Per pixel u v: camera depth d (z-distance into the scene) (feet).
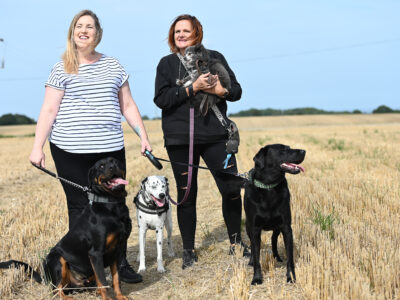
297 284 14.19
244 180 16.30
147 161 55.88
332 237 18.22
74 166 14.88
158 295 14.46
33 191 37.86
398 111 373.61
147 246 20.79
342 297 12.28
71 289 14.52
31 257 18.19
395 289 13.01
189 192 17.24
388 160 44.98
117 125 15.02
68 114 14.46
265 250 17.98
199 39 17.17
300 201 25.46
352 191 27.73
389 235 18.38
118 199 13.62
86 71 14.55
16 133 233.96
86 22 14.34
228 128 16.93
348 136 98.84
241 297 13.19
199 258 17.74
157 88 16.97
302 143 77.61
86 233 13.25
